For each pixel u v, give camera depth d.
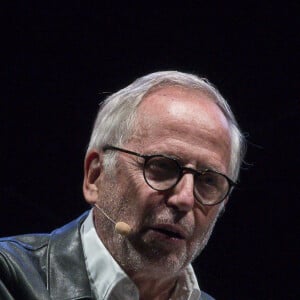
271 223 8.85
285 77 8.41
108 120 4.05
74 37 8.13
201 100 4.05
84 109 8.30
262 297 8.89
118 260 3.93
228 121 4.16
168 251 3.80
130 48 8.21
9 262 3.85
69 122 8.34
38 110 8.30
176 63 8.23
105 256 3.96
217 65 8.31
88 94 8.27
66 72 8.22
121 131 3.96
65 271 4.02
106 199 3.95
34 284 3.83
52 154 8.41
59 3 8.01
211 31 8.25
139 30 8.19
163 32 8.21
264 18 8.23
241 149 4.26
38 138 8.36
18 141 8.34
